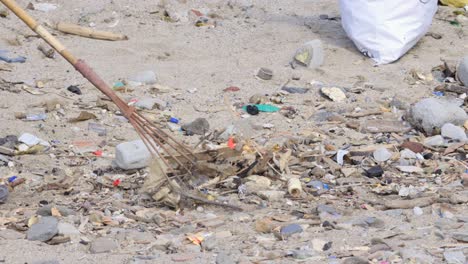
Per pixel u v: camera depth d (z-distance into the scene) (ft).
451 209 38.86
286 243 35.27
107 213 38.45
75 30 63.67
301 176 43.24
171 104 53.01
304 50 59.67
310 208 39.42
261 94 54.44
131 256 33.76
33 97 52.60
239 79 57.41
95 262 33.14
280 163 43.55
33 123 49.01
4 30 62.75
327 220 37.52
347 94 55.36
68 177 42.29
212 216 38.22
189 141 47.37
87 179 42.60
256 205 39.75
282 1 71.67
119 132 48.60
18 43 61.16
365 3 61.87
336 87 55.72
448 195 40.50
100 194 40.91
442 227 36.86
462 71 57.62
